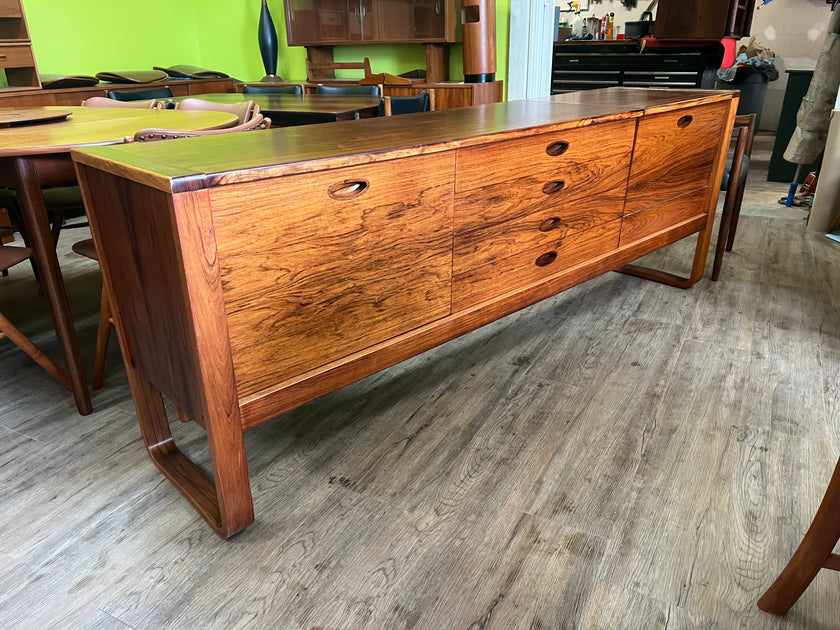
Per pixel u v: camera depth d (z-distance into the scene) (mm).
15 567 1230
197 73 5211
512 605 1132
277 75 5770
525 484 1453
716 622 1093
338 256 1267
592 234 1957
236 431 1200
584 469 1501
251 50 5812
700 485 1438
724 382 1879
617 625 1090
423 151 1333
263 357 1213
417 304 1490
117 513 1380
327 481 1476
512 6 4762
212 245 1048
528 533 1302
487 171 1523
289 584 1184
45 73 4555
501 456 1556
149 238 1115
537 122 1663
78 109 2619
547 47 4902
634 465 1512
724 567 1209
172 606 1139
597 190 1901
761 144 6277
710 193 2441
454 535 1301
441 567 1218
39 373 2012
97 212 1292
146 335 1304
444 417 1729
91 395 1879
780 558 1229
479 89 4574
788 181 4559
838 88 3408
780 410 1731
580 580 1183
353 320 1358
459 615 1113
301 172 1131
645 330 2238
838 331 2207
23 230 2465
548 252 1823
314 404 1804
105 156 1188
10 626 1100
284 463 1543
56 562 1243
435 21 4770
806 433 1626
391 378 1944
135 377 1454
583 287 2668
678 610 1117
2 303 2559
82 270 2941
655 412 1731
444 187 1431
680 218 2354
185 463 1517
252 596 1159
